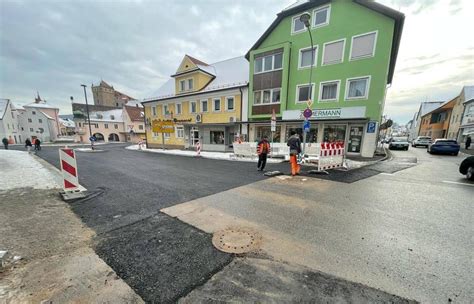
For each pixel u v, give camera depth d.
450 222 3.82
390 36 12.51
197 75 22.53
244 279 2.25
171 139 26.45
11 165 10.79
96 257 2.68
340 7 13.90
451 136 32.59
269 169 9.54
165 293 2.05
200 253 2.77
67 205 4.71
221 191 5.88
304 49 15.68
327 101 15.02
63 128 74.19
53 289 2.10
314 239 3.16
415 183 6.81
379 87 13.15
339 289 2.09
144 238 3.19
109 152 20.45
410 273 2.36
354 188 6.18
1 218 3.95
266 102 17.75
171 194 5.60
